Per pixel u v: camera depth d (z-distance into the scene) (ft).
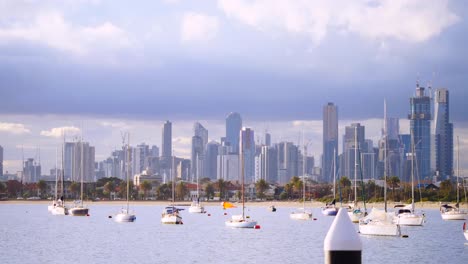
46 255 315.17
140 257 303.68
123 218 614.34
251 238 421.18
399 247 345.10
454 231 472.44
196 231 490.90
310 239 412.16
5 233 477.36
